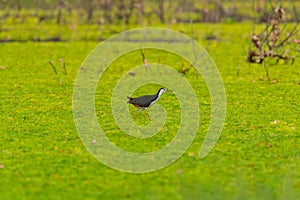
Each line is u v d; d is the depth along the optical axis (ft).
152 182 47.80
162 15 147.84
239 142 57.41
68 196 45.14
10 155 53.57
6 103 71.61
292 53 102.94
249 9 147.95
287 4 144.25
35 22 146.51
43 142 57.21
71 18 152.66
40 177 48.65
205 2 159.12
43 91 77.82
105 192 45.88
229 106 70.44
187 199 44.55
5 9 155.84
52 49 111.04
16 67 93.71
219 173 49.60
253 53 95.76
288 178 48.26
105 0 148.46
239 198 44.42
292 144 56.70
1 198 44.62
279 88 79.71
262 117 65.87
